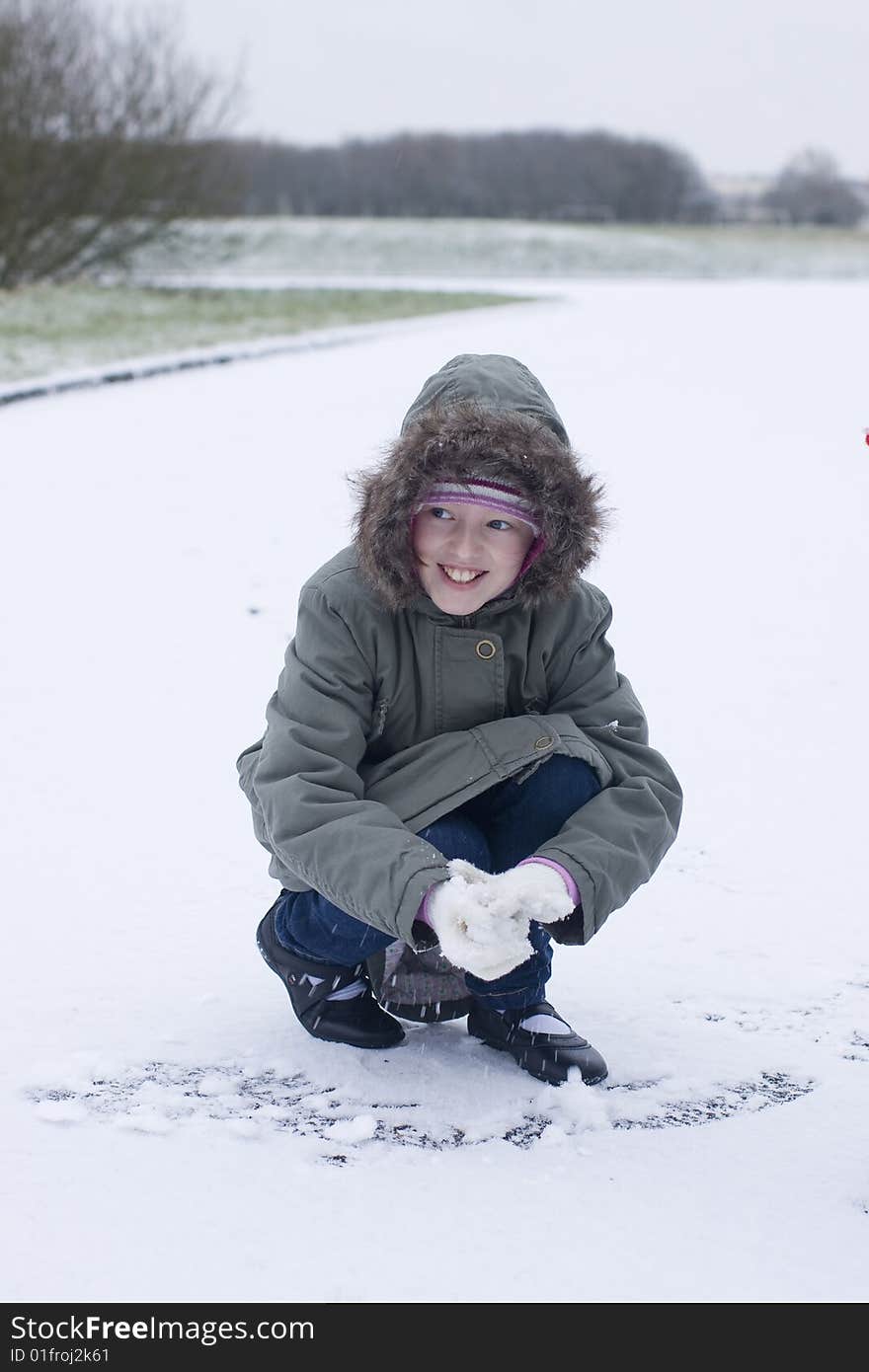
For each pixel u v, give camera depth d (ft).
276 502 22.75
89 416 31.12
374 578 7.30
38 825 11.07
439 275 107.96
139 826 11.10
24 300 61.36
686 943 9.29
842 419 31.14
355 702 7.52
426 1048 7.97
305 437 28.68
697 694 14.35
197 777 12.18
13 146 64.44
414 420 7.45
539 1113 7.27
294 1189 6.50
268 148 155.74
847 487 24.02
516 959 6.40
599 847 7.20
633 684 14.66
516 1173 6.70
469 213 172.96
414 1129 7.08
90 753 12.67
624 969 8.93
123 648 15.67
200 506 22.40
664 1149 6.92
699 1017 8.32
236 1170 6.64
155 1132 6.93
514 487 7.11
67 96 66.08
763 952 9.15
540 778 7.59
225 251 103.40
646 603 17.51
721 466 25.76
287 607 17.37
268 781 7.36
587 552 7.42
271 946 8.04
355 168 168.25
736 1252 6.12
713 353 43.62
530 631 7.75
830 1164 6.80
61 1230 6.16
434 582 7.37
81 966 8.80
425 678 7.63
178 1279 5.87
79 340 45.47
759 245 138.72
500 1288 5.85
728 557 19.62
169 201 73.31
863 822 11.30
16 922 9.40
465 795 7.40
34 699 14.05
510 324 54.19
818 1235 6.25
